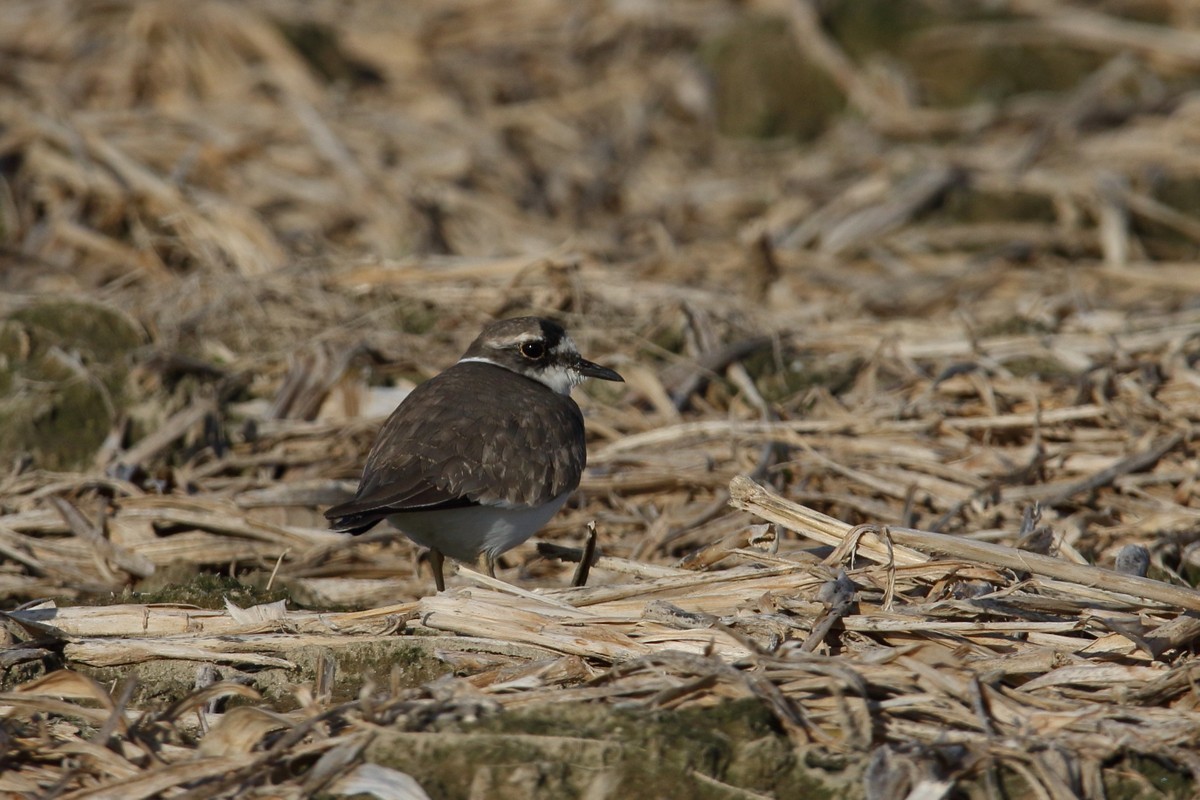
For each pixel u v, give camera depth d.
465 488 9.77
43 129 18.70
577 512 11.99
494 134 20.59
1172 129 20.98
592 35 24.02
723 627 8.23
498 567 11.62
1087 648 8.28
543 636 8.54
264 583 10.72
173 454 12.59
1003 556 8.83
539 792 7.18
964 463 11.94
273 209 18.14
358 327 14.67
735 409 13.31
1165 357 13.23
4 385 13.35
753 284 16.77
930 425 12.46
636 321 14.88
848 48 23.56
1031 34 23.36
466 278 15.41
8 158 18.59
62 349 13.74
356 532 9.16
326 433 12.95
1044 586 8.84
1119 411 12.30
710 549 9.83
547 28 24.23
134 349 13.92
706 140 22.34
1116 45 23.06
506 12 24.45
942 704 7.63
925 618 8.50
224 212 16.84
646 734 7.36
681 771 7.22
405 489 9.57
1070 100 22.16
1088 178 19.81
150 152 18.81
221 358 14.27
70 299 14.48
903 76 22.81
